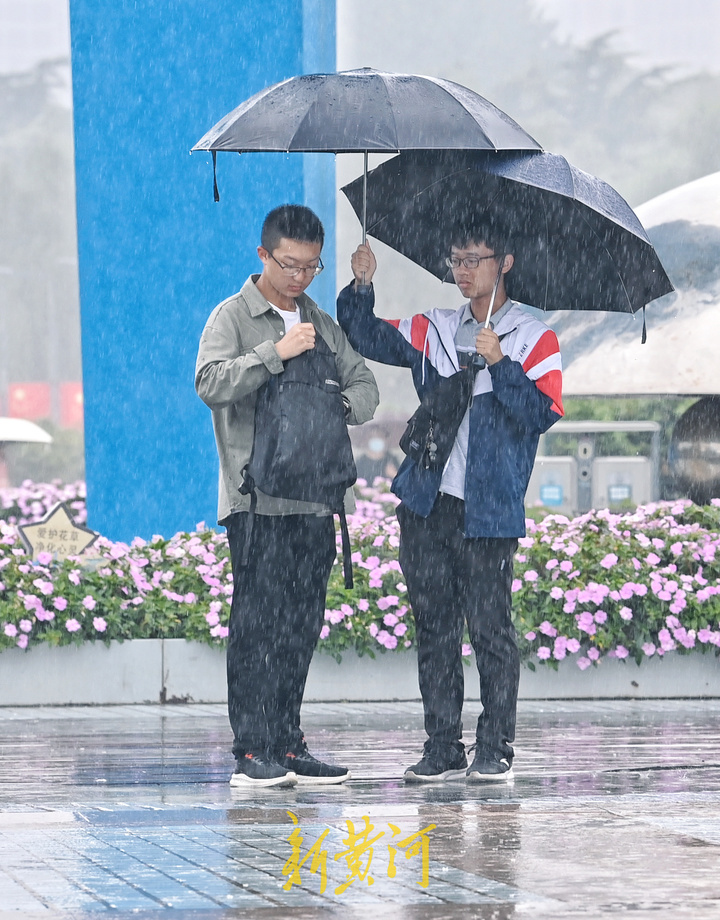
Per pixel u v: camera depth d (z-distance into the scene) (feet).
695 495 81.20
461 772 42.04
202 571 64.28
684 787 40.40
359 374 42.60
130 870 29.04
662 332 81.15
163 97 73.87
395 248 44.83
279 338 40.96
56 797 38.93
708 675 63.46
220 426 40.88
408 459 41.91
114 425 74.64
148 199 74.28
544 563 63.77
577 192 40.42
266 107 40.32
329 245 75.00
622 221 41.32
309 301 42.27
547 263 43.80
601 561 62.95
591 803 37.27
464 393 40.98
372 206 43.98
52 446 220.43
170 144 73.97
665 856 30.32
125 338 74.38
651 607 62.64
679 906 25.95
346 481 39.88
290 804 37.35
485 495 40.57
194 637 60.90
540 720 55.93
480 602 41.29
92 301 74.43
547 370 41.45
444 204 43.91
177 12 73.61
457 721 42.16
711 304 80.89
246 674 40.78
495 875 28.55
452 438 41.06
